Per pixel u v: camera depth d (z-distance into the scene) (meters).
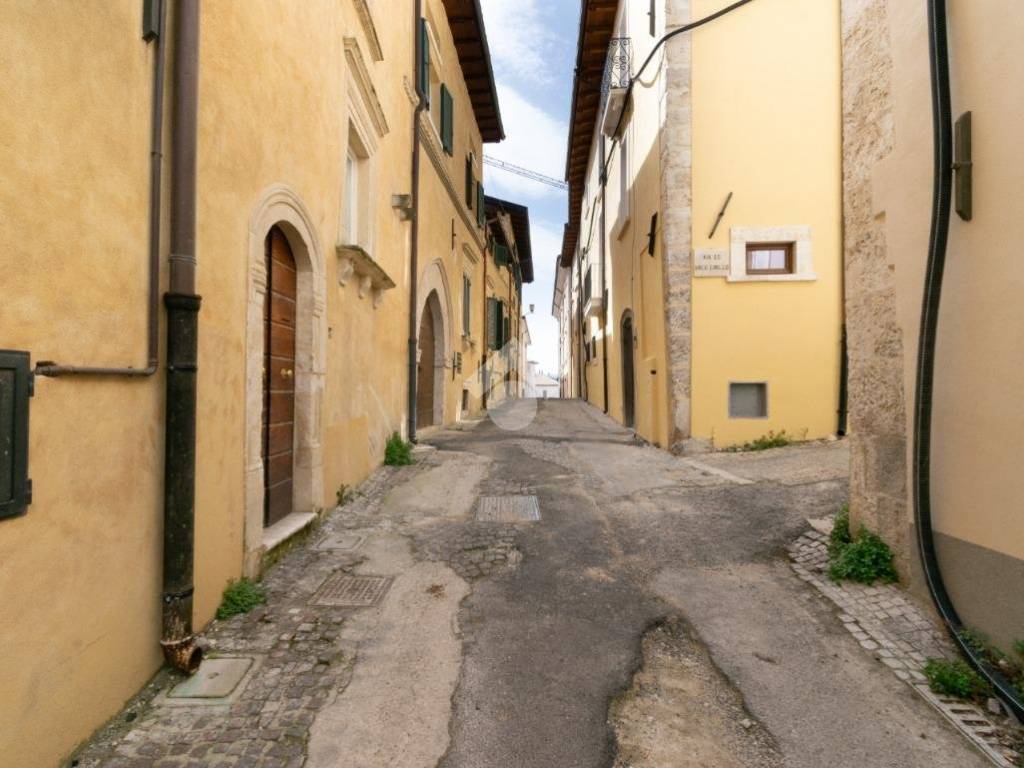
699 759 2.20
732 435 7.96
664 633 3.17
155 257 2.50
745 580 3.79
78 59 2.02
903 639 2.99
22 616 1.81
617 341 13.49
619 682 2.68
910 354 3.30
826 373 7.95
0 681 1.72
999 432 2.62
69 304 2.00
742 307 7.96
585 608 3.42
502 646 2.97
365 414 6.44
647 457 8.05
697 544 4.42
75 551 2.05
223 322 3.17
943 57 2.85
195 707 2.41
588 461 7.86
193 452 2.71
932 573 3.01
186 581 2.67
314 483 4.71
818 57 7.95
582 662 2.84
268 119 3.68
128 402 2.36
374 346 6.87
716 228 7.96
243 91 3.33
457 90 12.55
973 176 2.75
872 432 3.70
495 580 3.81
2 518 1.71
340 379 5.45
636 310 10.71
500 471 7.16
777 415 7.95
